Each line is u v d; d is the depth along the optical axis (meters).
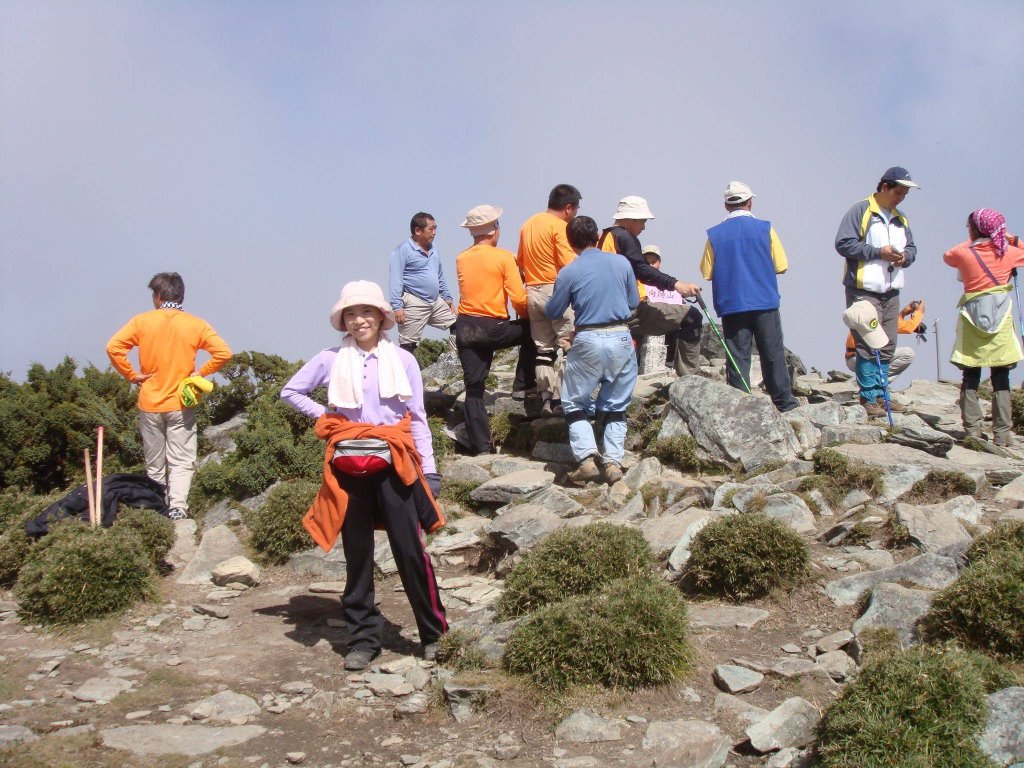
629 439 10.05
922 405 11.66
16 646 6.38
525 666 5.38
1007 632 5.12
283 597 7.34
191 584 7.57
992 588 5.29
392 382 5.76
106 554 6.89
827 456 8.13
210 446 11.09
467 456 9.98
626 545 6.46
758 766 4.58
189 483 8.80
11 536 7.77
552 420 10.02
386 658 6.06
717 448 8.84
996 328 9.34
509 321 9.82
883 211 9.86
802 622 6.00
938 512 6.96
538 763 4.66
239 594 7.42
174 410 8.63
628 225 9.55
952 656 4.66
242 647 6.31
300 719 5.27
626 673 5.21
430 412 11.20
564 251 9.39
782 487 7.96
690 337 10.85
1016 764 4.24
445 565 7.82
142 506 8.15
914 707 4.38
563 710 5.08
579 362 8.59
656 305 10.39
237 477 9.24
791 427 8.91
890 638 5.50
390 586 7.48
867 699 4.50
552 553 6.44
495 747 4.85
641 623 5.38
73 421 11.24
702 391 9.17
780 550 6.29
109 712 5.34
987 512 7.38
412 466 5.70
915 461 8.08
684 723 4.88
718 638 5.82
